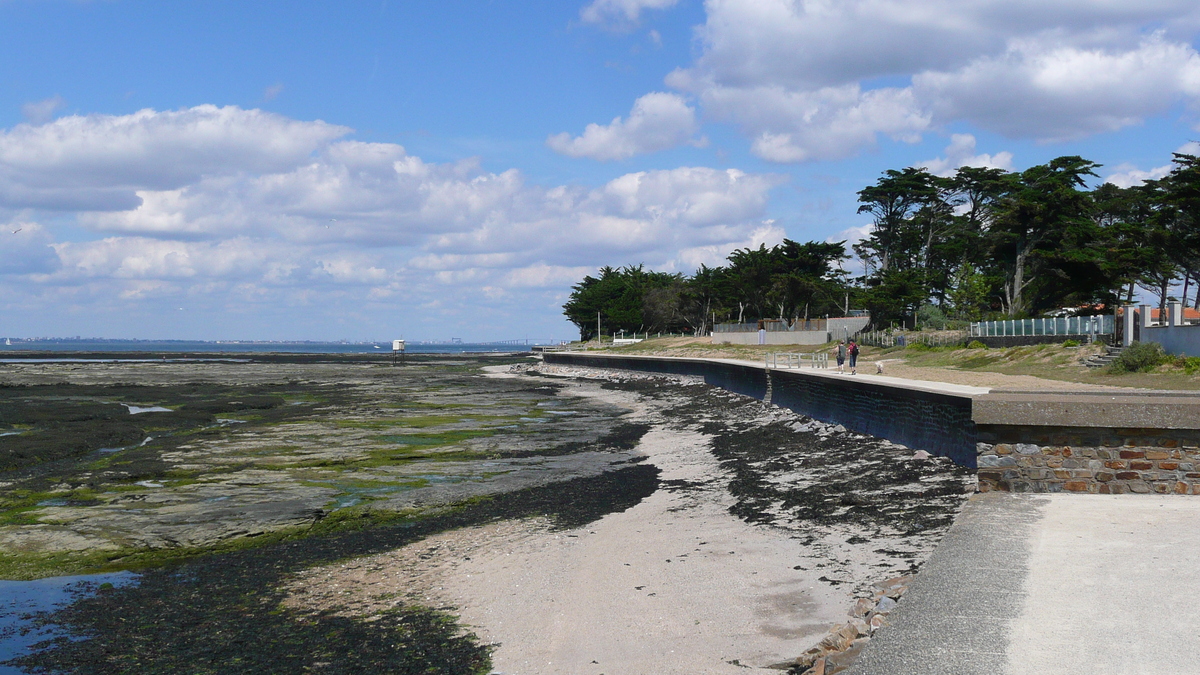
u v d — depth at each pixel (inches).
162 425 1462.8
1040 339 2096.5
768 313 4350.4
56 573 571.8
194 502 801.6
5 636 446.0
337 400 2130.9
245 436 1320.1
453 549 603.5
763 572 466.9
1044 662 201.9
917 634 222.1
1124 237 3061.0
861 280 4089.6
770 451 1019.9
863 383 1041.5
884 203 3846.0
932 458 751.1
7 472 971.9
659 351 4084.6
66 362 5152.6
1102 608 241.0
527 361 5610.2
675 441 1256.2
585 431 1428.4
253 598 504.1
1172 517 363.9
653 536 595.2
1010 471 440.5
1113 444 427.8
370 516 741.9
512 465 1036.5
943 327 3048.7
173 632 447.5
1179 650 208.7
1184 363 1318.9
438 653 392.5
